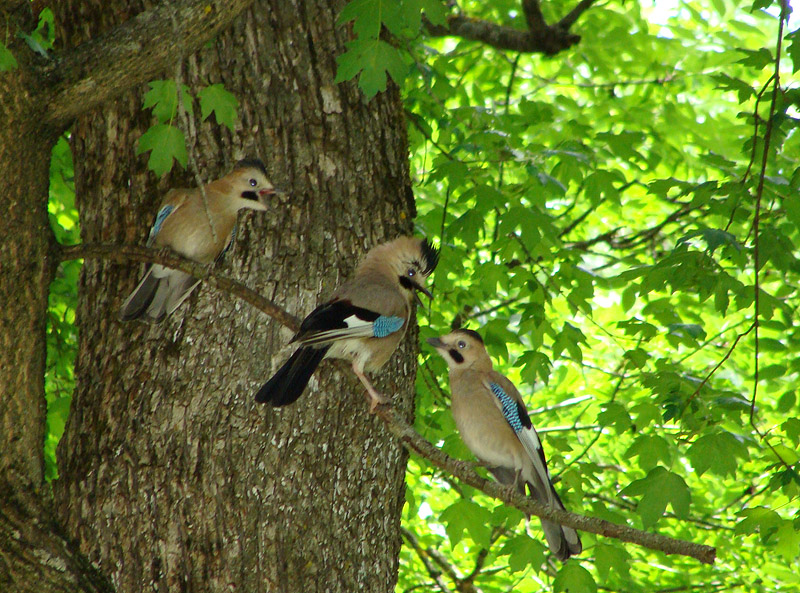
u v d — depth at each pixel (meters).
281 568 7.39
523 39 15.21
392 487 8.26
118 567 7.30
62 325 12.02
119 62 7.00
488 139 11.80
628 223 18.02
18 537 6.89
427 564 14.48
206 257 8.38
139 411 7.63
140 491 7.43
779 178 10.19
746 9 15.85
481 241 16.09
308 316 7.40
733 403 9.83
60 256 7.47
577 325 16.69
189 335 7.79
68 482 7.65
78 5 8.56
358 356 7.81
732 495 15.62
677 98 17.95
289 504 7.54
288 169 8.32
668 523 14.72
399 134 9.05
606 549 10.12
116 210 8.44
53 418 10.56
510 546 10.05
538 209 11.85
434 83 12.97
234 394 7.65
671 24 17.66
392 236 8.66
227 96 7.73
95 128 8.50
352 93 8.62
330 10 8.62
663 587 14.80
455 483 12.31
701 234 8.99
